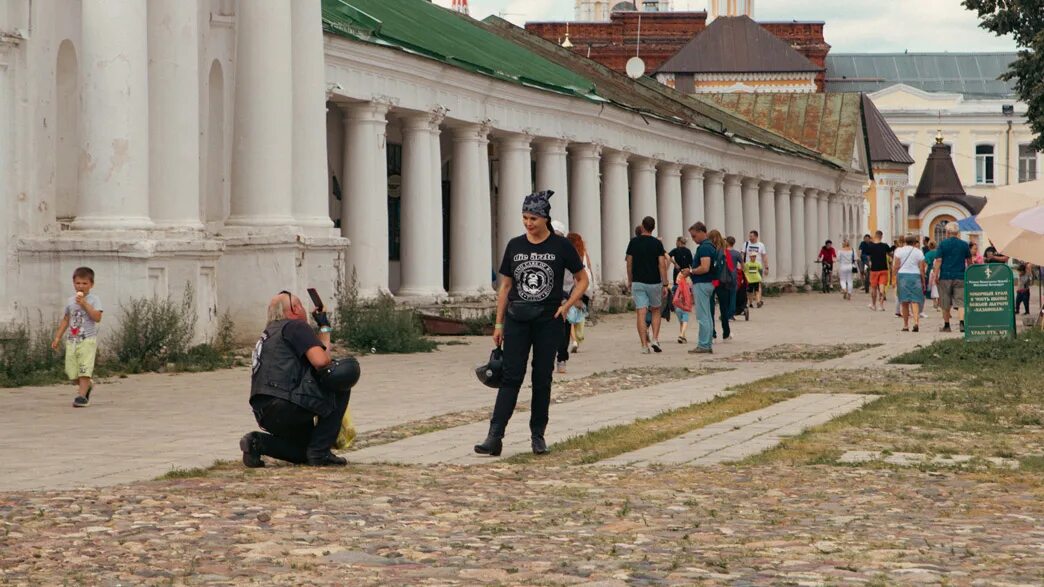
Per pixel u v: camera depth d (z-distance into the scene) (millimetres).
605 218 53594
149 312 25391
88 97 25828
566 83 49500
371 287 35812
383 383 23203
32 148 25578
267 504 11445
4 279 25109
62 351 24453
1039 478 13016
